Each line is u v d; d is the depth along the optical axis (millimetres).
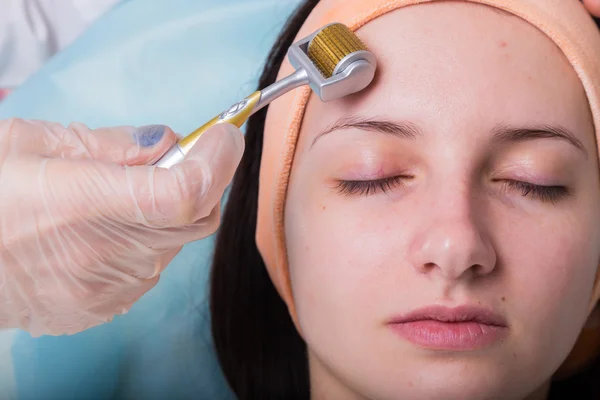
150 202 873
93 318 1022
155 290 1439
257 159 1274
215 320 1396
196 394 1473
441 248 872
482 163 930
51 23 2025
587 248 970
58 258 935
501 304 912
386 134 935
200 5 1587
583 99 976
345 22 996
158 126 1007
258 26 1567
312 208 996
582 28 1001
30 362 1378
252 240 1335
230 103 1500
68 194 887
